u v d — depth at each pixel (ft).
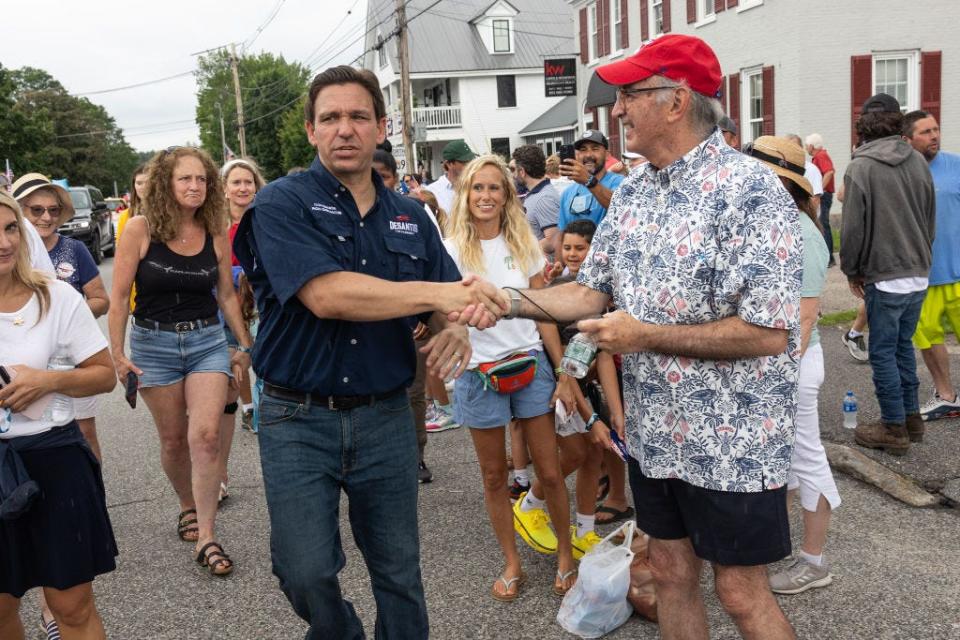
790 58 55.31
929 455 16.31
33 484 8.52
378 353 8.72
